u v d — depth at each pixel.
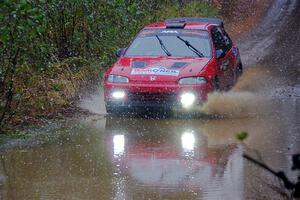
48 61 33.91
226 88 31.73
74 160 21.20
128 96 28.73
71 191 17.72
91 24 38.75
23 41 28.31
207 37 31.55
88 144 23.61
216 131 25.70
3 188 18.03
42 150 22.67
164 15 57.06
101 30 40.31
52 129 26.31
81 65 35.88
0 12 25.42
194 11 67.31
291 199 12.16
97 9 39.91
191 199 16.88
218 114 29.27
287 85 38.00
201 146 23.14
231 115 29.12
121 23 44.06
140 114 29.62
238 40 65.00
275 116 28.75
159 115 29.42
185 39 31.48
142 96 28.52
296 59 50.31
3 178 19.05
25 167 20.30
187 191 17.62
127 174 19.45
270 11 85.62
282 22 76.62
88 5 37.94
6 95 28.36
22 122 26.95
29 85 29.42
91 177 19.12
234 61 34.28
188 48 30.92
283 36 65.69
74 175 19.34
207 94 28.45
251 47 59.22
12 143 23.81
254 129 25.98
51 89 31.05
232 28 74.88
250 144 23.27
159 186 18.16
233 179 18.77
